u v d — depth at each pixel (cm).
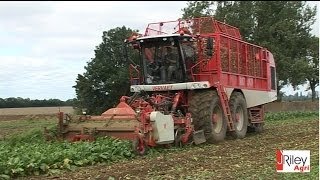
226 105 1509
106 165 1008
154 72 1466
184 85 1417
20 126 2111
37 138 1280
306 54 4128
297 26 4094
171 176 882
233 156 1152
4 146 1118
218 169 965
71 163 977
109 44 2494
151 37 1424
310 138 1514
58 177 874
